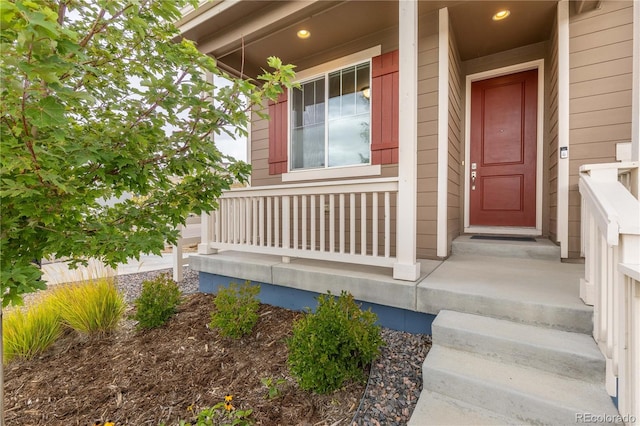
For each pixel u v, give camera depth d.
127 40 1.60
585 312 1.79
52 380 2.22
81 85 1.50
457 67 3.91
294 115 4.55
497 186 4.05
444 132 3.32
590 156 2.91
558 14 3.03
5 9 0.82
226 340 2.62
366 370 2.04
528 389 1.52
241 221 3.62
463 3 3.09
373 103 3.80
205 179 1.88
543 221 3.75
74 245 1.33
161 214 1.75
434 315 2.38
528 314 1.95
